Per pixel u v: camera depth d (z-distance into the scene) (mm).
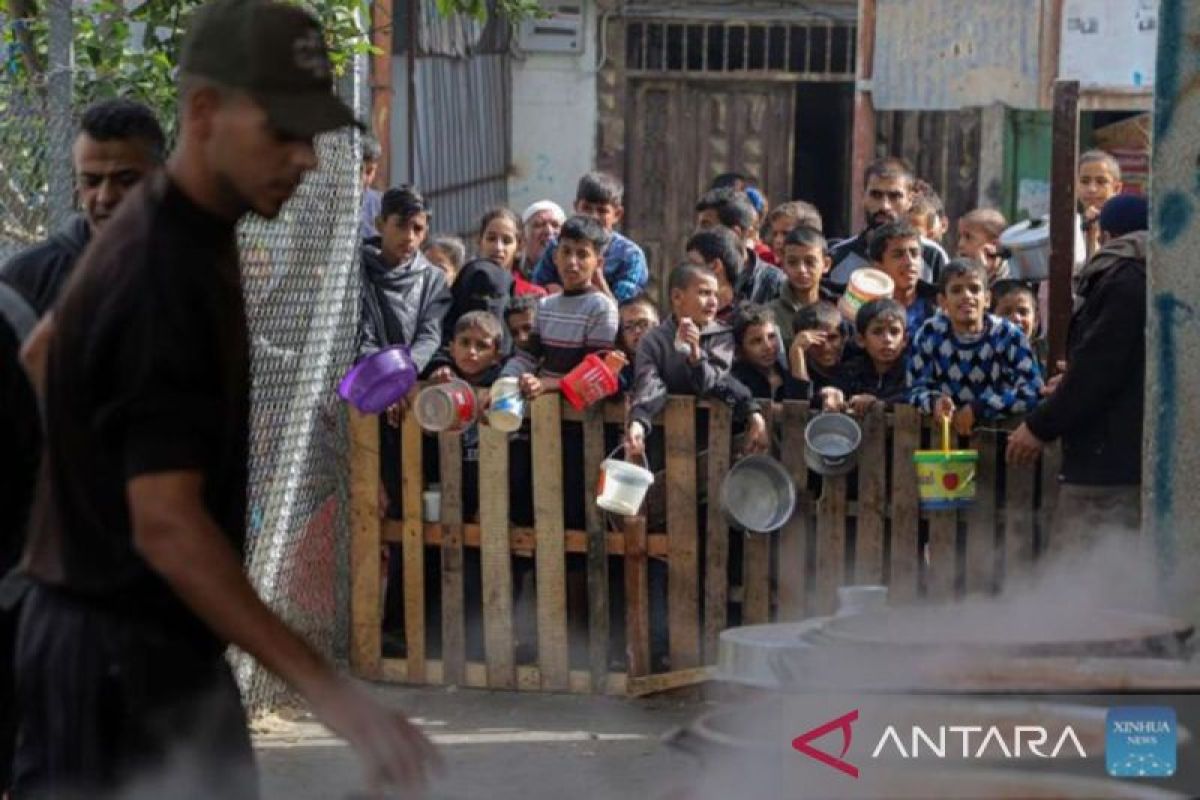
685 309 8094
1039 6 14516
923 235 10359
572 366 8344
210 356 3633
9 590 4008
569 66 17266
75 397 3633
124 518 3707
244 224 7613
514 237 10164
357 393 8172
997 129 15016
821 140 17875
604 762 7180
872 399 7914
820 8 17094
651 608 8211
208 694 3902
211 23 3643
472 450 8383
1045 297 10430
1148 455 6863
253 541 7746
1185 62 6688
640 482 7863
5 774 4848
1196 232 6707
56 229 7012
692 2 17125
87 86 7945
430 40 15289
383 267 8805
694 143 17406
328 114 3654
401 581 8594
